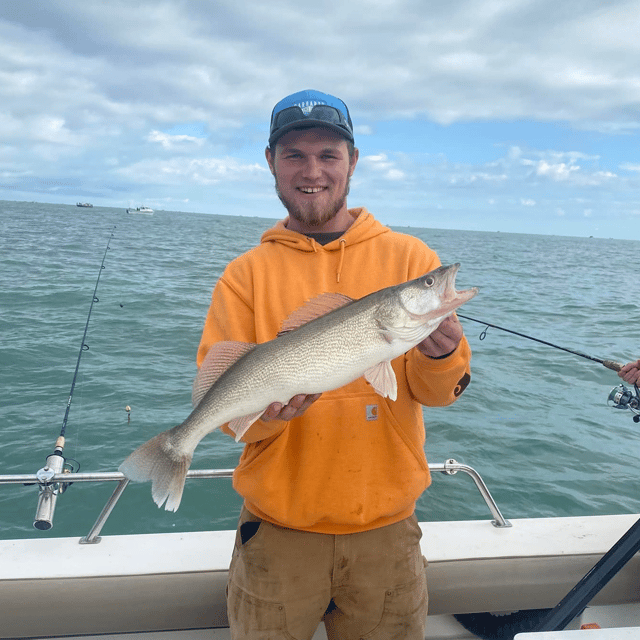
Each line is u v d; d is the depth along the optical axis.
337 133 2.11
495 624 2.69
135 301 14.66
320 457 1.97
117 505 4.93
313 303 2.00
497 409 7.29
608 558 2.14
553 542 2.79
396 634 2.05
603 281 28.12
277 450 1.99
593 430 6.65
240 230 68.25
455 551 2.70
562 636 1.50
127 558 2.60
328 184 2.16
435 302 1.87
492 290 20.94
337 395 2.01
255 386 1.97
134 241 38.16
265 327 2.10
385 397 1.98
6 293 14.95
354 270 2.18
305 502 1.96
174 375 8.55
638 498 5.11
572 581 2.69
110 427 6.52
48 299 14.41
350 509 1.95
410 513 2.12
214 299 2.24
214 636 2.61
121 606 2.48
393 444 2.01
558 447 6.14
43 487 2.68
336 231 2.29
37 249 27.58
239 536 2.11
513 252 55.59
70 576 2.46
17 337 10.38
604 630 1.53
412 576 2.07
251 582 2.02
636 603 2.76
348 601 2.07
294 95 2.16
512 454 5.94
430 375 1.90
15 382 7.97
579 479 5.43
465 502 4.96
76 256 25.30
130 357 9.45
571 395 8.00
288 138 2.12
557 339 12.07
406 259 2.20
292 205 2.19
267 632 1.99
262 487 1.97
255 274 2.18
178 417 6.88
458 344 1.91
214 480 5.30
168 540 2.76
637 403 2.94
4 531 4.58
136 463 2.02
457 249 53.66
